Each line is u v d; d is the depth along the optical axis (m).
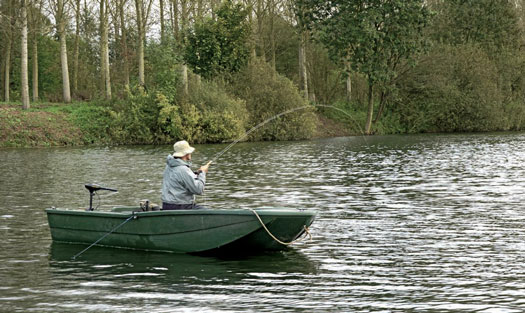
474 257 9.05
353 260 8.95
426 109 51.50
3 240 10.45
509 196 14.91
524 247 9.65
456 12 57.44
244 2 47.62
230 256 9.27
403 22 44.19
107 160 25.75
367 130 48.28
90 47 55.50
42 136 35.28
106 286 7.73
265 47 53.00
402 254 9.25
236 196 15.28
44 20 46.72
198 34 41.31
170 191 9.65
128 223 9.70
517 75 54.75
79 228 10.09
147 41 40.25
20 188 17.00
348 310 6.81
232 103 39.72
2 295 7.39
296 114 42.41
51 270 8.52
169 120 37.66
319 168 22.06
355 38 43.81
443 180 18.17
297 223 9.20
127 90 38.75
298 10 45.09
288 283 7.83
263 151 30.97
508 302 7.05
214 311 6.77
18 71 50.12
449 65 50.91
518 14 62.66
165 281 7.94
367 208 13.31
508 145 33.59
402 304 7.01
